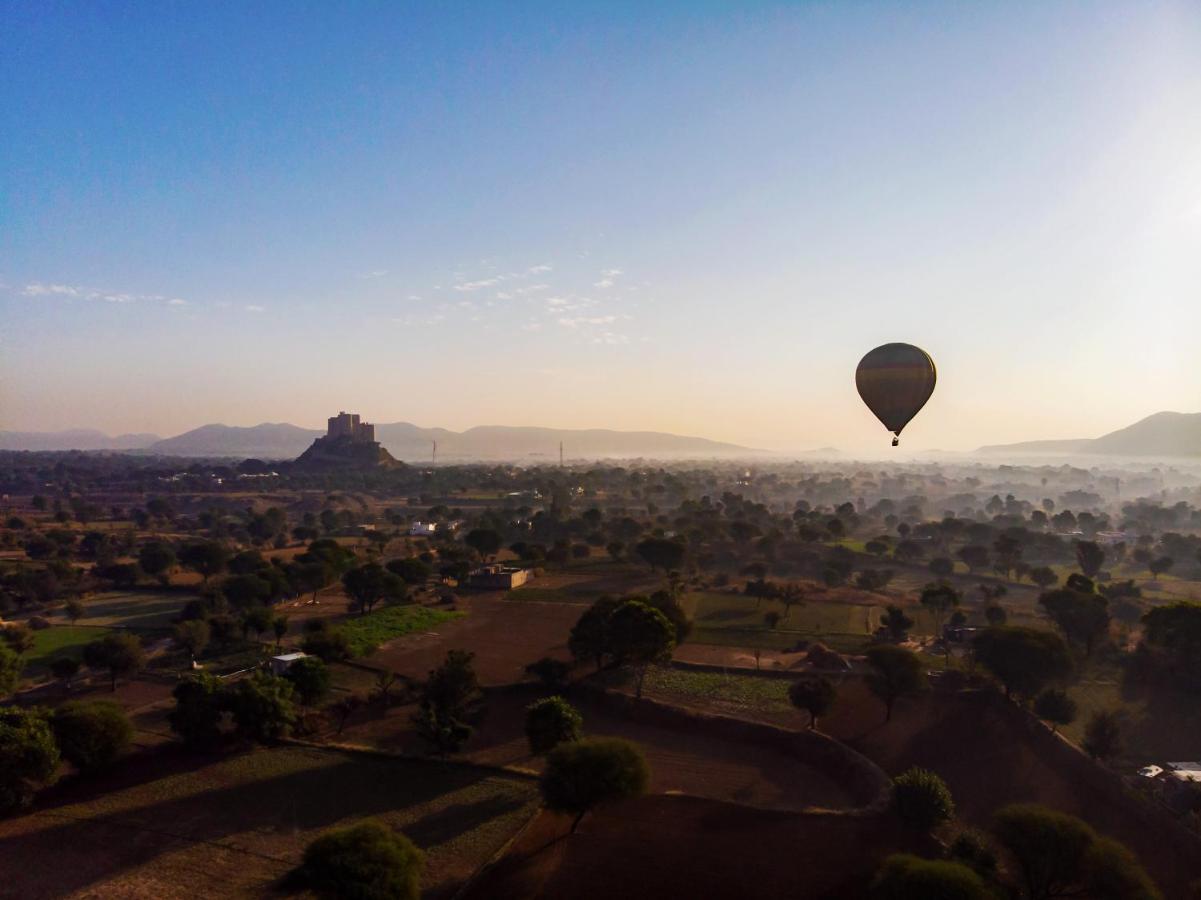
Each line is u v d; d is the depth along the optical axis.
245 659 82.69
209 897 37.59
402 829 44.50
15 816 45.75
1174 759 54.69
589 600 114.69
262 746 56.88
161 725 61.62
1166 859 42.00
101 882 38.91
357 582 105.44
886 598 114.75
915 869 33.09
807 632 93.31
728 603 111.81
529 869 39.81
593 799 42.50
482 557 154.25
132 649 74.94
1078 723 60.97
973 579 134.25
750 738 59.34
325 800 48.22
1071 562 157.75
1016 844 36.59
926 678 64.62
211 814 46.31
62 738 49.50
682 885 38.22
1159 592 123.62
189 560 133.12
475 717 63.75
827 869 39.62
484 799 48.38
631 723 63.72
